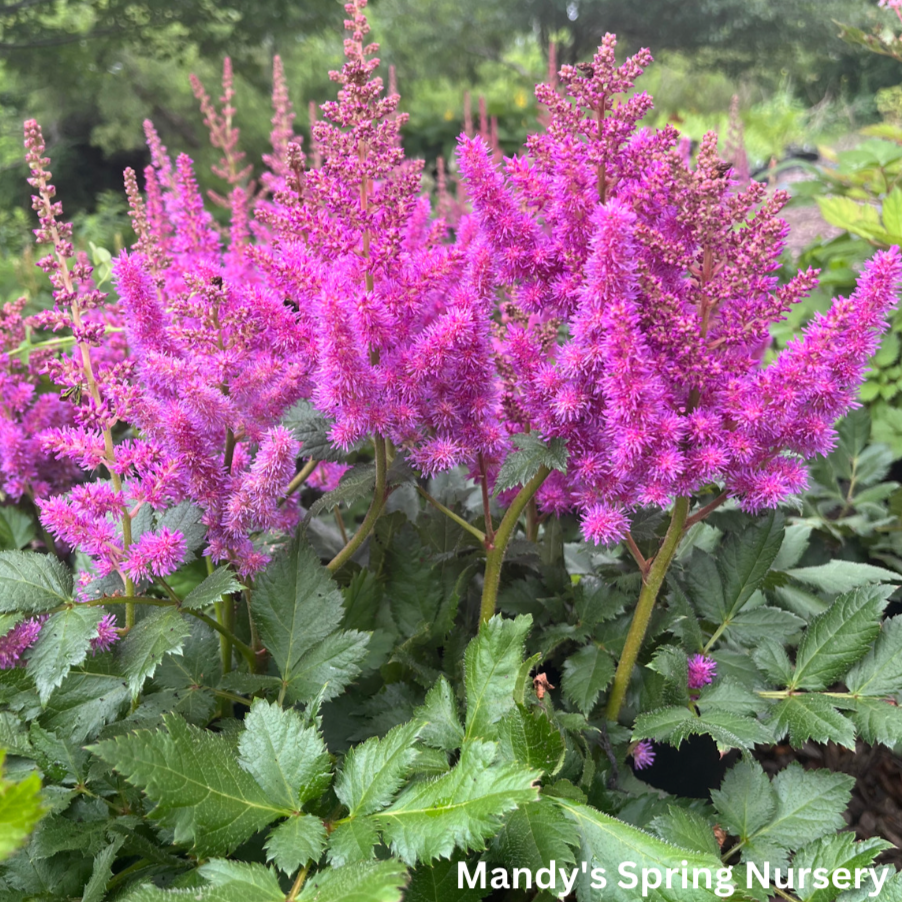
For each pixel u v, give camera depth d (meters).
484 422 0.48
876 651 0.49
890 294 0.41
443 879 0.39
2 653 0.44
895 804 0.70
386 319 0.45
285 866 0.35
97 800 0.43
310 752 0.39
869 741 0.45
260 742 0.39
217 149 3.48
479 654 0.43
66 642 0.40
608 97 0.44
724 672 0.50
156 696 0.46
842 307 0.42
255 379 0.46
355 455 0.64
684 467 0.42
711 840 0.44
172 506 0.48
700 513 0.48
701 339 0.43
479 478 0.53
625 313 0.40
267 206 0.57
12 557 0.42
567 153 0.43
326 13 3.38
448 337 0.44
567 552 0.68
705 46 5.25
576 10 5.03
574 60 5.29
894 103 1.57
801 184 1.25
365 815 0.37
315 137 0.47
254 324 0.46
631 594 0.56
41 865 0.41
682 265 0.43
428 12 4.96
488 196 0.44
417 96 3.98
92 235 2.61
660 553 0.48
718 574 0.54
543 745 0.40
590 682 0.50
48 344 0.66
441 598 0.55
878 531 0.77
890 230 0.85
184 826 0.35
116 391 0.43
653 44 5.22
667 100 5.11
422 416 0.47
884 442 0.88
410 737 0.38
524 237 0.45
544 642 0.53
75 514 0.42
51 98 3.75
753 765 0.48
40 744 0.42
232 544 0.47
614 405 0.42
